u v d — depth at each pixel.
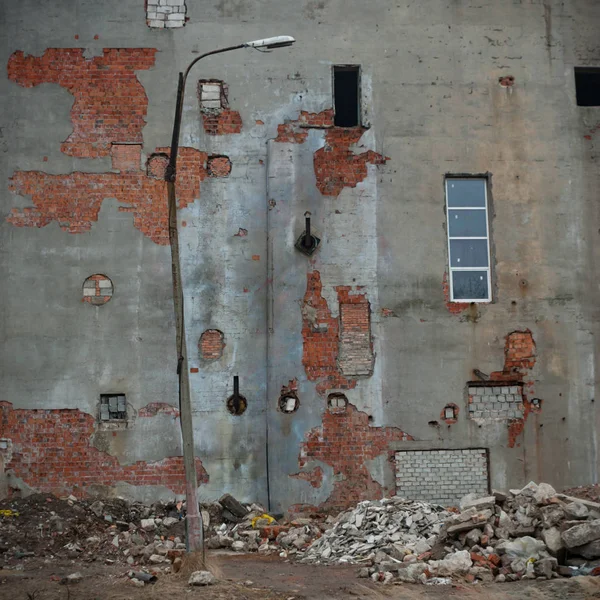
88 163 17.16
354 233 17.22
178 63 17.48
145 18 17.55
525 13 18.03
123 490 16.42
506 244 17.42
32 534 14.48
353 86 18.06
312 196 17.23
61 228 17.00
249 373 16.86
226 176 17.33
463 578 11.55
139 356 16.78
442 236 17.38
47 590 11.35
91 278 16.94
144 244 17.09
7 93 17.20
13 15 17.41
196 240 17.14
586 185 17.67
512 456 16.91
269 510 16.41
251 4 17.70
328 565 12.89
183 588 11.30
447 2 17.95
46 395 16.58
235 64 17.56
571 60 18.00
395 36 17.80
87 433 16.53
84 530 15.08
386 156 17.47
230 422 16.70
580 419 17.06
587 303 17.38
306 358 16.84
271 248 17.03
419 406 16.91
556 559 11.76
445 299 17.22
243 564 13.20
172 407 16.70
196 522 12.57
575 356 17.23
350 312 17.03
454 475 16.81
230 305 17.02
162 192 17.20
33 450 16.44
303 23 17.73
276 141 17.34
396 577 11.70
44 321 16.77
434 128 17.61
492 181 17.55
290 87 17.55
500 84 17.80
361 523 13.98
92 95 17.31
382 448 16.75
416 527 13.57
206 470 16.55
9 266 16.84
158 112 17.36
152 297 16.95
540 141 17.72
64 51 17.38
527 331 17.23
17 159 17.08
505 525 12.48
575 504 12.34
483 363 17.09
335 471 16.61
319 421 16.72
